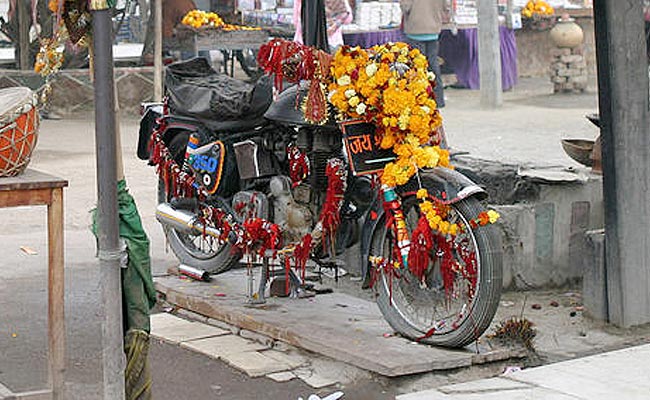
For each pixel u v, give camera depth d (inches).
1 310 241.8
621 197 224.5
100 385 196.4
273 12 636.1
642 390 186.9
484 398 182.7
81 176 402.9
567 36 650.8
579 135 470.9
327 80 210.1
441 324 204.2
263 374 201.5
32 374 200.7
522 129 494.9
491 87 591.2
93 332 226.5
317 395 191.2
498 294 196.5
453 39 690.8
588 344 218.5
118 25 679.7
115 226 149.6
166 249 280.1
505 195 270.7
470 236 198.1
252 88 230.7
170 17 605.0
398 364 193.2
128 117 581.9
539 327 228.5
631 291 226.8
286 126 228.8
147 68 595.5
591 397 183.3
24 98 170.1
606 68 224.1
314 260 225.9
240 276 263.3
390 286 210.8
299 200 224.8
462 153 311.1
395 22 666.2
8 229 322.0
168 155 251.6
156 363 208.7
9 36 611.5
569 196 257.3
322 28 290.5
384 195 204.8
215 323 233.6
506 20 675.4
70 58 596.4
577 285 260.5
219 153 234.7
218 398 190.2
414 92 201.9
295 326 217.2
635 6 224.7
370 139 205.5
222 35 578.9
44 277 269.9
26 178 169.8
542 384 189.5
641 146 225.9
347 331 214.7
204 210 241.9
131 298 165.3
